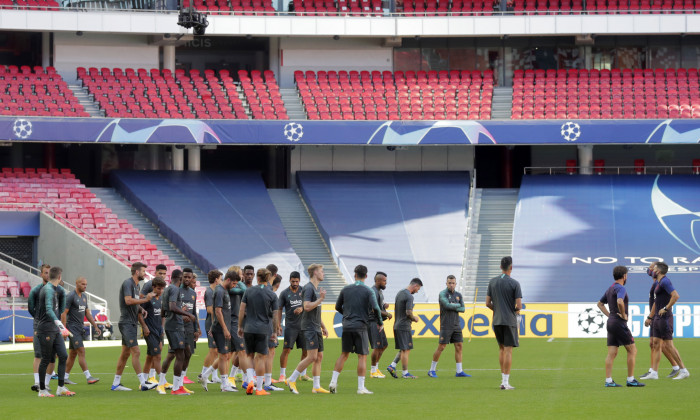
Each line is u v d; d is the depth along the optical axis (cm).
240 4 8706
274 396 2906
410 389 3131
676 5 8825
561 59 9094
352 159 8688
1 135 7488
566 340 5853
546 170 8888
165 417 2366
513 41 9069
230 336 3111
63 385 2950
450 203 8081
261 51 9138
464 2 8956
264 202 8056
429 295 7038
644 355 4619
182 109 8225
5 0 8125
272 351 3141
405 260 7406
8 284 6662
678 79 8762
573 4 8900
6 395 2969
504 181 8875
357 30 8450
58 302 2978
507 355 3061
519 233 7750
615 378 3469
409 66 9081
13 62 8519
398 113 8469
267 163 8956
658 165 8788
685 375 3394
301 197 8325
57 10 7919
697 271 7212
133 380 3544
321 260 7594
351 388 3198
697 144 8719
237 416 2384
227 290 3100
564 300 7031
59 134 7631
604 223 7794
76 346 3341
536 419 2305
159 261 7112
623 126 8169
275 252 7356
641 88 8681
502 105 8669
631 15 8381
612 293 3112
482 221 8062
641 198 8069
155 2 8300
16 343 5981
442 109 8525
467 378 3562
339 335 6212
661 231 7675
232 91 8531
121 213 7750
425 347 5325
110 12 8031
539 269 7344
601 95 8619
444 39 9056
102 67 8569
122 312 3131
